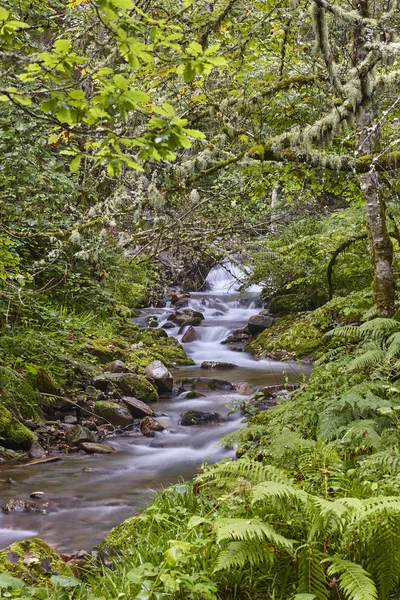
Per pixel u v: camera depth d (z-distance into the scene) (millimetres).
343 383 6258
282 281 13664
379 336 6523
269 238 11938
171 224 7152
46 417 8797
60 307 11992
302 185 8938
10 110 7793
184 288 19453
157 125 2711
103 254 7223
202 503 4496
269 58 7344
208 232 7781
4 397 8102
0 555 3719
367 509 3021
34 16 7715
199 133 2719
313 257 11680
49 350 9195
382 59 5516
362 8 5957
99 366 10820
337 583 3152
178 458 7594
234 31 6797
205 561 3318
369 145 6336
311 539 3127
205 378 11148
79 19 7203
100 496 6195
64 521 5531
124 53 2615
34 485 6504
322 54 5500
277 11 6629
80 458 7543
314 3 5328
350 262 10742
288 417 5875
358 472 4180
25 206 9180
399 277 8430
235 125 6336
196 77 6172
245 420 7598
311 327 10570
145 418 8953
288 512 3410
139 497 6180
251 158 6145
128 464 7336
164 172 6047
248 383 10961
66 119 2672
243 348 14492
